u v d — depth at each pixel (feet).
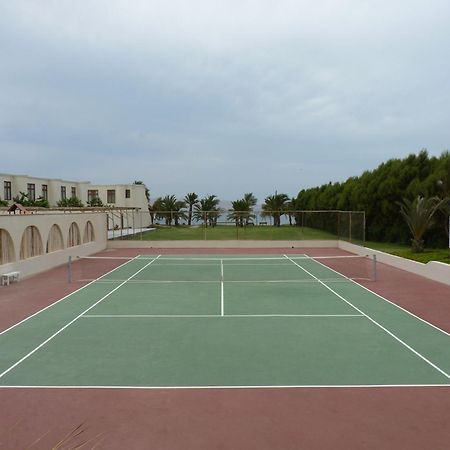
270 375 23.45
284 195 166.91
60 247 75.92
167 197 190.29
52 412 19.30
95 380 22.85
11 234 57.67
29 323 34.86
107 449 16.33
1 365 25.17
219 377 23.21
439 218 75.61
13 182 141.69
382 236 101.71
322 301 43.32
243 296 46.06
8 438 17.19
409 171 91.56
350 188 118.21
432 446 16.42
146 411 19.33
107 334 31.65
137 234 110.83
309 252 94.53
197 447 16.42
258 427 17.89
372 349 27.91
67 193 168.96
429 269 57.16
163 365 25.07
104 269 68.69
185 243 106.22
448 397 20.63
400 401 20.22
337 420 18.43
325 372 23.86
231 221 108.06
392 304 41.73
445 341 29.66
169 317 36.83
